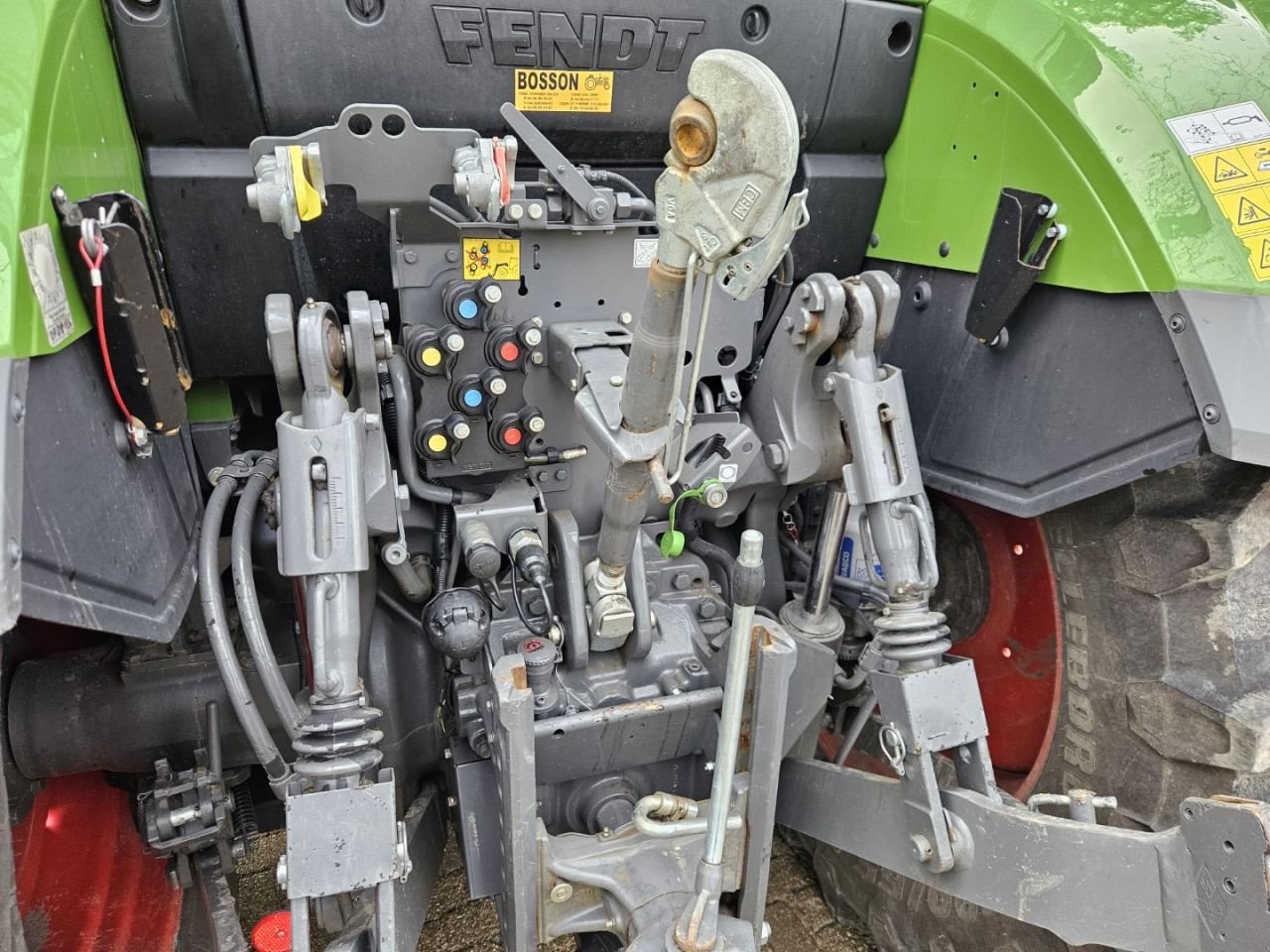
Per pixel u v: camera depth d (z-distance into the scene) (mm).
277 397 1873
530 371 1577
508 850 1337
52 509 950
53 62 1061
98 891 1457
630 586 1591
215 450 1706
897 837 1399
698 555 1886
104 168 1213
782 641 1373
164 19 1270
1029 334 1525
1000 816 1268
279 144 1292
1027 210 1460
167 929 1448
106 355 1105
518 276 1526
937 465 1756
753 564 1026
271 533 1675
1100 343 1391
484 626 1489
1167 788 1375
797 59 1631
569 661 1593
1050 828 1212
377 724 1732
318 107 1422
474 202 1304
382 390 1589
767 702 1369
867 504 1481
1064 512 1540
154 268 1232
